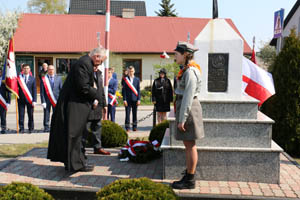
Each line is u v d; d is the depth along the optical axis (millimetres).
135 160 5082
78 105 4422
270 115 6441
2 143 7219
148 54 23156
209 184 4086
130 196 3078
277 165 4109
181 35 25094
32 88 8828
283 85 6230
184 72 3740
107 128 6465
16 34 23250
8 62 8406
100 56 4480
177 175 4246
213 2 4574
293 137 6219
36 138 7934
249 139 4172
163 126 6418
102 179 4305
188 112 3629
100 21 25469
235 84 4430
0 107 8758
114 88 9008
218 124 4203
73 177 4379
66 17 25312
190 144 3826
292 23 18797
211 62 4461
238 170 4180
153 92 8531
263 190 3900
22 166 4875
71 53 22453
